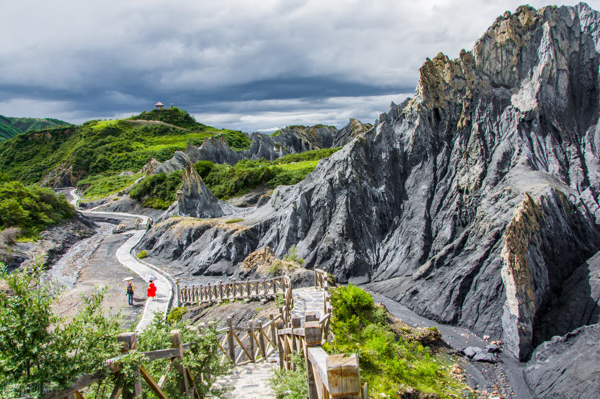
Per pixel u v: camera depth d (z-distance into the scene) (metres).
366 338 18.14
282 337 13.73
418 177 43.97
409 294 32.47
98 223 70.56
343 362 4.46
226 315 27.31
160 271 42.94
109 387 7.41
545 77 41.50
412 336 22.95
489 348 24.34
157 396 7.80
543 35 42.62
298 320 10.67
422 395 15.91
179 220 55.06
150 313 29.83
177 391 8.70
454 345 25.05
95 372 6.29
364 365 16.09
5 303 6.06
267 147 117.00
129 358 6.61
